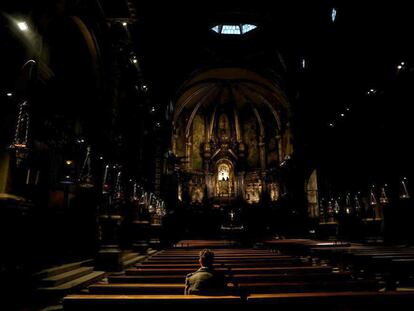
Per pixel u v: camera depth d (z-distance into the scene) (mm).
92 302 3762
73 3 9906
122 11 13836
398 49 14930
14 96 7223
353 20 20031
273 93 37719
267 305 3816
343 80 22156
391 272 8500
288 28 31094
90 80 14133
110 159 14070
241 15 32219
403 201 15625
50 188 11266
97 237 11500
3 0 6941
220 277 4246
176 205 33312
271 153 40688
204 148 41750
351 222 21484
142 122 22406
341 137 22734
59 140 11953
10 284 6352
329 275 6016
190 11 31484
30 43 7652
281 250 19734
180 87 34656
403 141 15477
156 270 6734
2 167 6941
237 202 37688
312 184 29578
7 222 6891
